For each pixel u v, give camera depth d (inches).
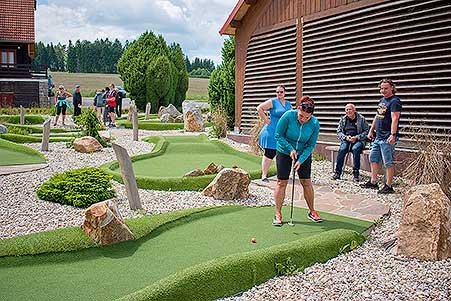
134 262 190.2
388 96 323.9
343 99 456.1
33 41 1332.4
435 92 363.6
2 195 303.9
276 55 551.8
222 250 205.8
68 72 3558.1
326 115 478.3
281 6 540.7
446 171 281.7
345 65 452.4
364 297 167.2
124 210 275.1
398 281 181.2
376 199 310.2
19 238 198.4
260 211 276.2
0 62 1362.0
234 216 263.3
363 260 203.3
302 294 169.8
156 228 228.2
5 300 155.5
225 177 307.0
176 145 551.5
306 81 503.5
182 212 253.9
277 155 246.7
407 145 376.8
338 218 262.2
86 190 284.0
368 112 426.9
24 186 330.0
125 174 275.3
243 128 613.6
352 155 408.2
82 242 200.1
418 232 206.4
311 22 494.3
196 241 217.9
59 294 160.4
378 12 412.2
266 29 567.5
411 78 384.8
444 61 359.6
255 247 210.4
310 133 244.1
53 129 759.7
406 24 388.2
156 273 179.0
